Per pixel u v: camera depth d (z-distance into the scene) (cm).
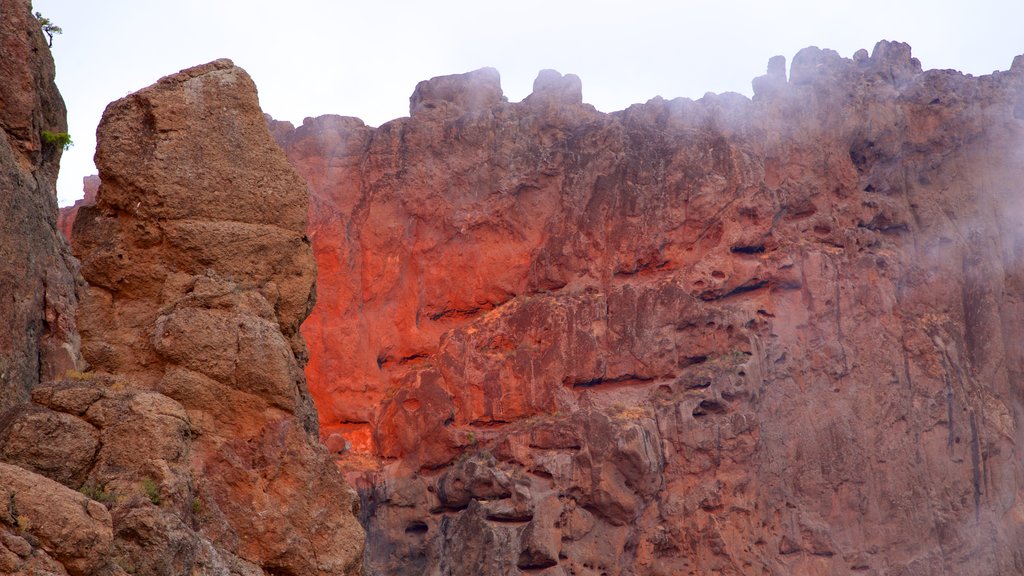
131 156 1736
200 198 1742
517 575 5259
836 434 5703
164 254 1728
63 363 2381
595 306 5806
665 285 5778
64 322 2411
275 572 1617
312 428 1781
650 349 5725
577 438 5469
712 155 5984
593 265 5984
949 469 5825
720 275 5834
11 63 2322
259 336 1670
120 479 1501
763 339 5772
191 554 1482
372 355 6028
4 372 2164
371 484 5612
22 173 2317
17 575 1306
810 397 5744
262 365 1662
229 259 1736
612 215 6006
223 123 1766
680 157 6006
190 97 1759
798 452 5681
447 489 5497
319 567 1634
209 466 1616
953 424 5862
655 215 5962
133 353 1688
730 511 5456
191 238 1725
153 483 1502
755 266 5819
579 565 5331
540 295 5988
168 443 1532
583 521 5394
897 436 5784
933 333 5966
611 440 5406
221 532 1573
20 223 2283
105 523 1382
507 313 5906
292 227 1775
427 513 5581
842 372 5781
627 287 5834
